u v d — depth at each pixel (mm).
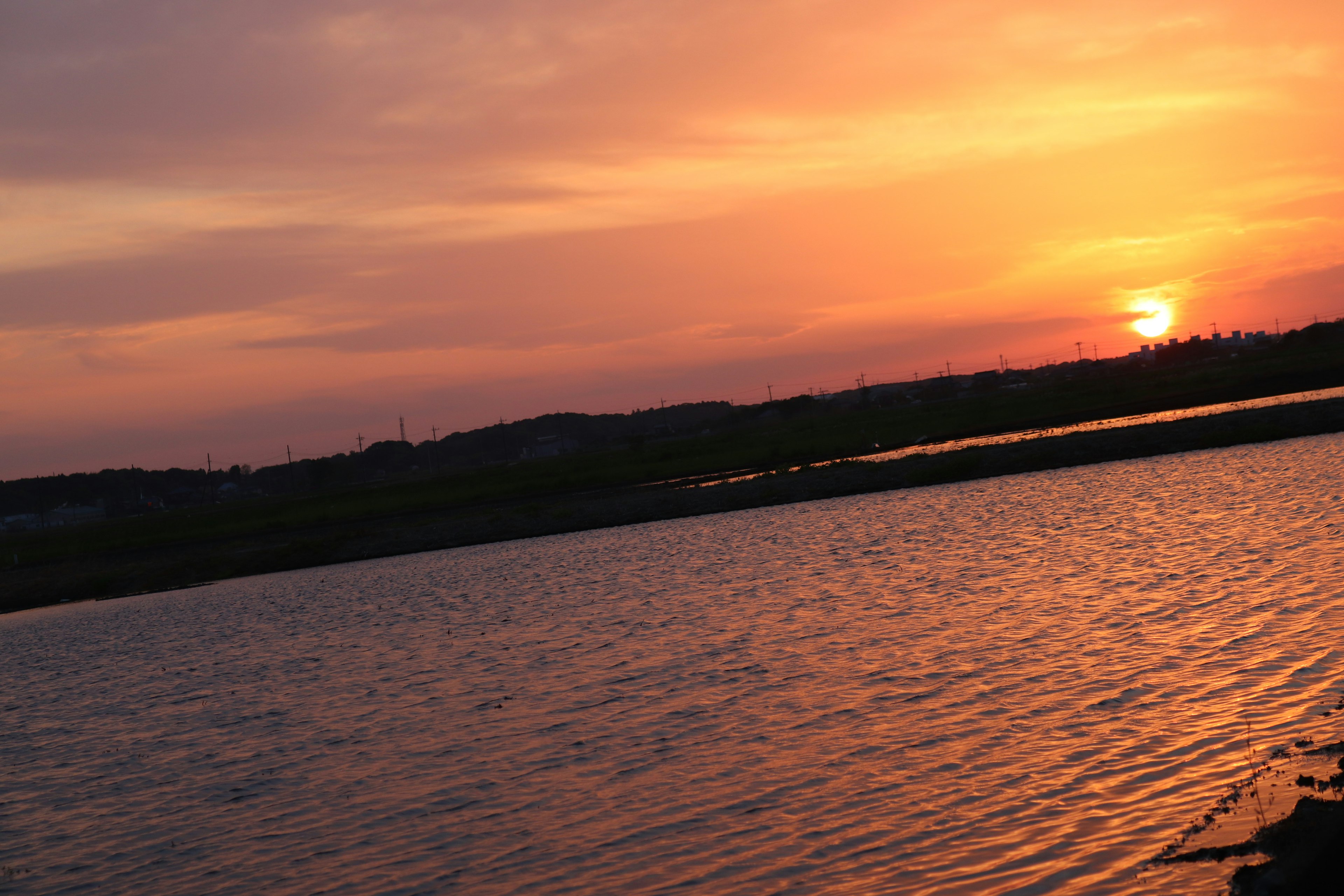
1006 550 31984
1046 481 52406
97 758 20688
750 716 17391
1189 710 14664
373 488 145125
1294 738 12867
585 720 18469
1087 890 9773
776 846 12109
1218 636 18328
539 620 30078
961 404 135375
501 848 13148
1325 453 46562
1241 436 56812
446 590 40844
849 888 10766
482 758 17062
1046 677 17375
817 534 43000
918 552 33938
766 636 23531
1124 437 60719
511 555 52656
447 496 93438
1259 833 10016
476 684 22531
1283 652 16750
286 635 34281
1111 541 30734
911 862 11164
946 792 13016
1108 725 14562
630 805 14047
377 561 60625
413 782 16328
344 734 19828
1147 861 10133
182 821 15992
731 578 33781
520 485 94062
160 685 28031
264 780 17547
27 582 69875
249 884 13109
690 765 15336
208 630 38625
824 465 73500
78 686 29797
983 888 10281
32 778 19688
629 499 67438
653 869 11922
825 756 14992
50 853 15312
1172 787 12023
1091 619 21016
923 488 57906
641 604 30578
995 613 22891
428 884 12344
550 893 11648
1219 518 32188
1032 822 11727
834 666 20031
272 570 63562
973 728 15320
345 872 13094
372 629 32969
